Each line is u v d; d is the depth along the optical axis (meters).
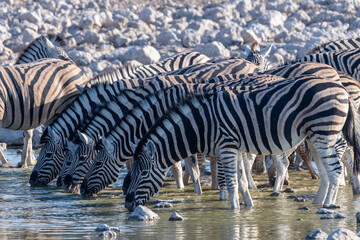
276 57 66.25
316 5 85.62
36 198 30.41
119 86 33.78
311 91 25.73
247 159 32.94
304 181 35.16
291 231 21.70
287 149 26.36
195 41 73.88
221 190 29.61
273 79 28.73
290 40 74.88
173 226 22.92
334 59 37.69
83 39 74.75
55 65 38.00
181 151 26.72
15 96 36.12
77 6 86.56
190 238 20.78
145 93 32.12
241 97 26.38
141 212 24.56
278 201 28.66
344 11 82.62
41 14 80.94
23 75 36.62
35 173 34.59
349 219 23.75
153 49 68.19
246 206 27.41
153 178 26.72
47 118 37.25
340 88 26.19
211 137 26.42
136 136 29.67
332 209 26.00
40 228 22.75
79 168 32.03
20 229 22.56
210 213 25.72
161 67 39.59
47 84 37.03
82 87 35.25
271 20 79.62
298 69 31.23
